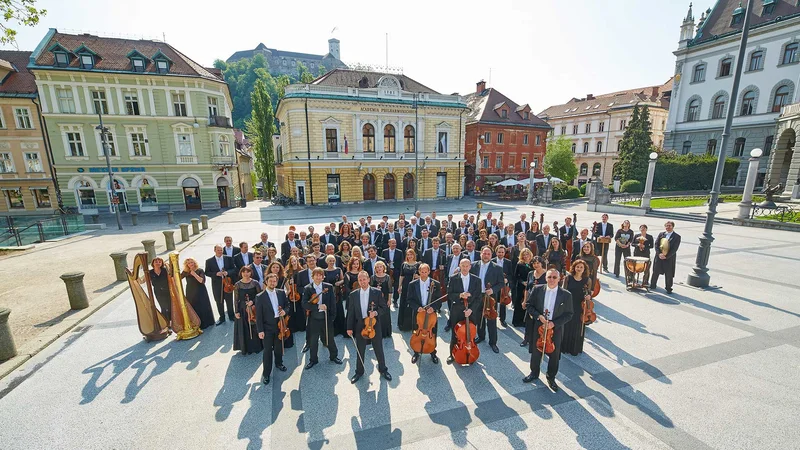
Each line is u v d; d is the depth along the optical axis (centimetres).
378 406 511
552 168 4378
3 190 3069
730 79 3569
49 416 488
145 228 2297
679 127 4034
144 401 521
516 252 911
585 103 6131
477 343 701
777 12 3284
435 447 433
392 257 927
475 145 4356
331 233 1143
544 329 531
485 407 506
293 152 3297
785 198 2473
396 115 3538
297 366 623
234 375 591
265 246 923
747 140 3494
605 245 1141
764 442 430
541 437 446
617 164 4403
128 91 2980
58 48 2808
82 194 3069
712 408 492
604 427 461
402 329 769
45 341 685
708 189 3653
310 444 439
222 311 798
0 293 971
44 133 3031
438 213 2831
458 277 633
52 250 1570
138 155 3086
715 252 1362
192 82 3091
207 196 3278
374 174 3578
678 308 842
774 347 655
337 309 738
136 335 737
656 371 584
